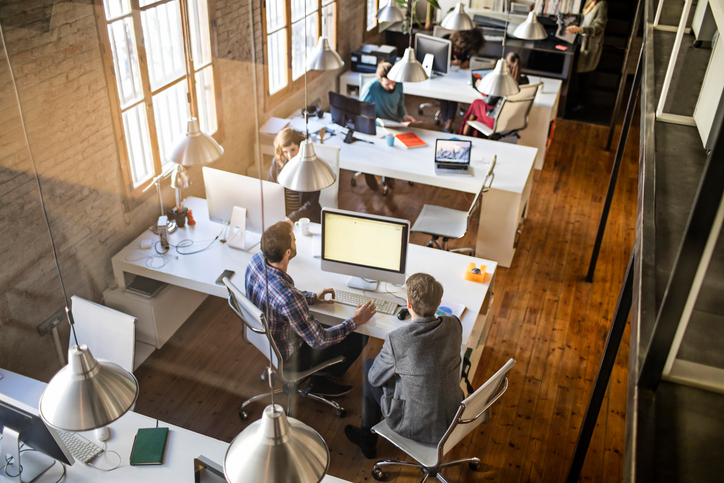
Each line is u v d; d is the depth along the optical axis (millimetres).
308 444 1401
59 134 2869
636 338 1174
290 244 2766
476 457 2945
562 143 6473
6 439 2078
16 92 2482
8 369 2922
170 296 3514
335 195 4062
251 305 2680
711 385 1084
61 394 1646
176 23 3730
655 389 1095
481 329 3141
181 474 2178
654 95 2350
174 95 3848
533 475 2891
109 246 3375
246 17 4445
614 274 4410
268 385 3375
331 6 6016
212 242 3492
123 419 2377
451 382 2459
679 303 1008
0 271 2756
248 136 4781
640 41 7605
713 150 850
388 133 4785
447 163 4367
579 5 7109
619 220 5098
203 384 3357
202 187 4129
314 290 3082
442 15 7664
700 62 2732
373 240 2924
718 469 952
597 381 2445
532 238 4805
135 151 3516
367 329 2865
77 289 3242
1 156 2611
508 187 4129
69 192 3018
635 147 6441
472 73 5812
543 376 3463
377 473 2859
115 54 3191
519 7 7344
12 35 2510
